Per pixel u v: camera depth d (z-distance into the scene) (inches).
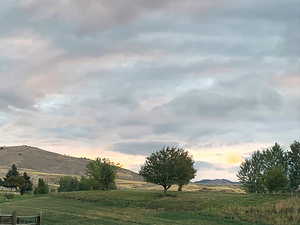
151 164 3494.1
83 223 2044.8
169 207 2910.9
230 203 2874.0
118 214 2546.8
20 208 2736.2
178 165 3467.0
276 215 2513.5
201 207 2839.6
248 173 3700.8
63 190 5403.5
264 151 3695.9
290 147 3612.2
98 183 3964.1
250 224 2336.4
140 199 3257.9
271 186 3100.4
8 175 6063.0
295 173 3533.5
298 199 2844.5
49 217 2246.6
